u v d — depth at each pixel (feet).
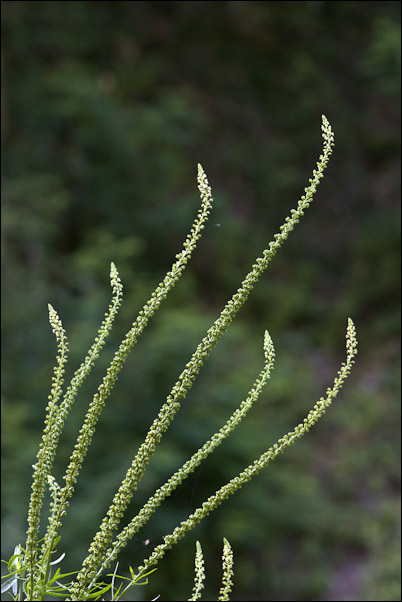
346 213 48.52
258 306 43.70
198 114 46.37
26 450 21.61
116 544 3.92
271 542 27.50
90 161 39.19
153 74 49.90
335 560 27.32
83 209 38.88
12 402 25.40
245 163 50.44
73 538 19.66
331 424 34.47
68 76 38.47
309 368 38.47
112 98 41.83
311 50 53.47
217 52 53.36
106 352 25.58
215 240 44.78
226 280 44.45
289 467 30.53
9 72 37.45
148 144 41.91
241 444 26.37
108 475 22.15
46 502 19.12
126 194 40.24
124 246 31.22
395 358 37.65
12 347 26.91
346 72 52.70
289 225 3.90
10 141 36.22
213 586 25.58
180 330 26.78
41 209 33.65
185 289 39.22
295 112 52.06
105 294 29.91
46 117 37.76
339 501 30.25
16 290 28.58
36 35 39.19
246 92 52.80
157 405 25.49
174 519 5.35
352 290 43.32
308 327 42.45
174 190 47.14
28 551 3.97
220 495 3.87
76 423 23.70
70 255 35.68
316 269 45.98
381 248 44.06
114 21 48.73
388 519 28.50
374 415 34.30
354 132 51.29
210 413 26.55
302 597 26.02
